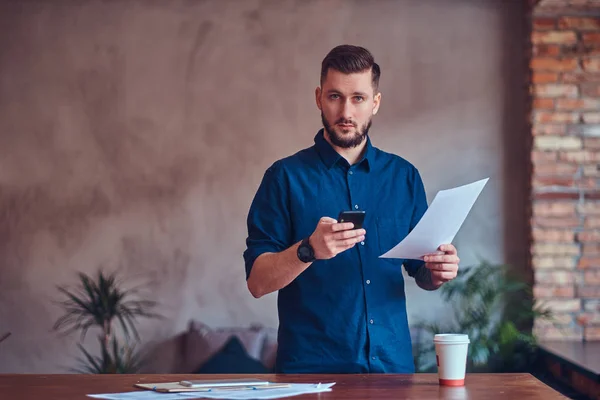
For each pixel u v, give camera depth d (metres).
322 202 2.17
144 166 5.06
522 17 4.97
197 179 5.04
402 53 5.00
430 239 1.93
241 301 5.01
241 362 4.49
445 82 4.99
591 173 4.73
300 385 1.71
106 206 5.06
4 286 5.06
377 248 2.15
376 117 4.98
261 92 5.05
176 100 5.07
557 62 4.73
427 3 5.01
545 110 4.74
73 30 5.11
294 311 2.10
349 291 2.09
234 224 5.03
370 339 2.07
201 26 5.08
